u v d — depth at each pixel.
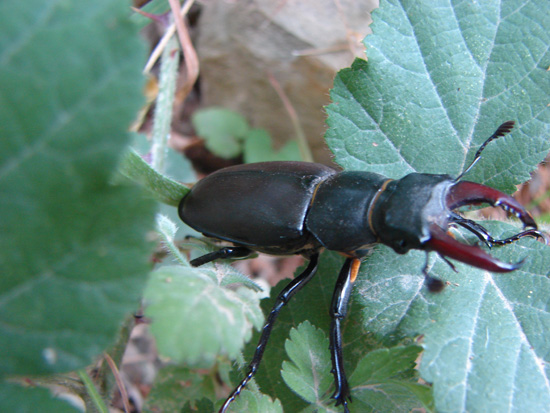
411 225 0.07
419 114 0.08
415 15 0.08
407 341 0.07
